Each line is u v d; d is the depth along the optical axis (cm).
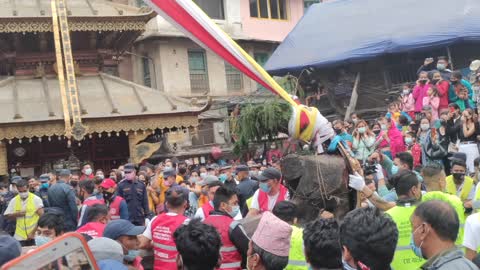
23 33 2200
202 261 434
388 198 780
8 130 2045
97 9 2375
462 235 604
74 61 2445
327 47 2744
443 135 1395
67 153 2370
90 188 1100
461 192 882
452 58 2475
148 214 1286
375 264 339
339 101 2809
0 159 2083
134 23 2345
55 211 751
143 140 2300
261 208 831
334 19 2920
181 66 3231
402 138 1602
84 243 321
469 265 365
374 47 2528
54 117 2102
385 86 2633
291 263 532
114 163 2444
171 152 2634
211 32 866
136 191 1270
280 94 841
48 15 2227
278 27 3662
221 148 3020
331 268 385
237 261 630
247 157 1717
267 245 448
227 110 3158
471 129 1363
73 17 2244
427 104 1823
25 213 1274
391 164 1009
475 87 1845
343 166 762
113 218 1091
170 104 2327
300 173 768
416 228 385
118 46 2519
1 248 435
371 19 2742
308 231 395
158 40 3167
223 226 633
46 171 2323
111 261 448
